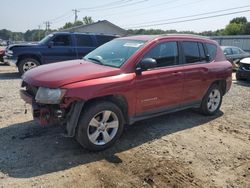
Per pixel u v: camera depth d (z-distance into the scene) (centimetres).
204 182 377
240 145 502
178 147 477
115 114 452
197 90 597
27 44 1195
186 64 570
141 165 409
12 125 536
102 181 363
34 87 437
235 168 420
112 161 416
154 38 525
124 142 484
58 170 383
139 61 483
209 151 470
